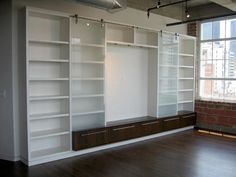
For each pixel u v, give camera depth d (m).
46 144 4.34
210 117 6.42
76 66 4.54
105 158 4.24
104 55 4.73
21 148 4.04
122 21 5.29
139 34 5.72
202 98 6.73
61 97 4.16
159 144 5.09
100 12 4.93
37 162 3.93
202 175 3.54
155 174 3.57
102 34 4.71
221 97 6.41
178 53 6.25
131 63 5.65
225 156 4.36
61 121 4.45
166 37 5.94
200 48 6.75
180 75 6.84
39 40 3.87
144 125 5.30
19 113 4.05
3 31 4.02
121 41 5.38
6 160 4.09
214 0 4.57
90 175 3.54
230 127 6.07
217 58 6.43
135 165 3.92
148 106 6.02
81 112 4.49
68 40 4.21
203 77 6.74
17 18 3.99
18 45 4.00
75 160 4.13
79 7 4.64
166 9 6.19
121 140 4.88
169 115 6.04
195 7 6.49
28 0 4.07
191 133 6.06
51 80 4.25
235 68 6.11
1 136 4.13
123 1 4.00
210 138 5.59
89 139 4.39
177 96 6.31
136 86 5.78
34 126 4.20
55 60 4.05
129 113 5.66
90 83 4.79
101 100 4.82
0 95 4.10
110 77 5.27
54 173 3.60
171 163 4.01
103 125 4.75
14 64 3.99
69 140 4.26
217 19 6.29
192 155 4.41
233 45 6.11
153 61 5.87
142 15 5.67
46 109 4.32
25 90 3.80
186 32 6.84
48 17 4.19
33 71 4.14
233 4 4.79
